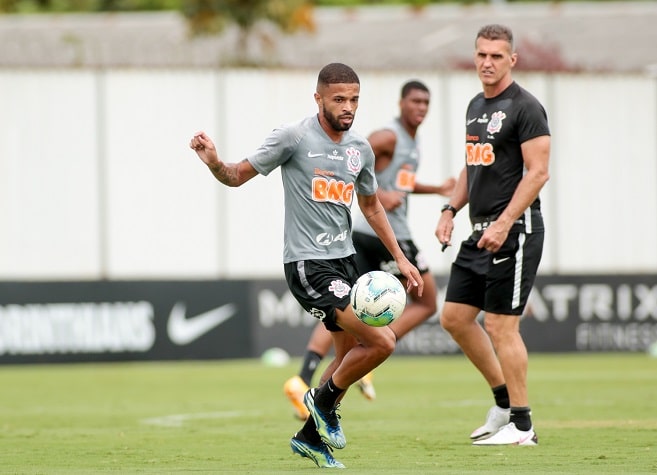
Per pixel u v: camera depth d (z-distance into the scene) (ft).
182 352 227.40
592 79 268.82
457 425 111.34
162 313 226.58
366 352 77.92
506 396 96.07
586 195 269.03
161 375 194.18
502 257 91.81
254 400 145.38
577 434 100.07
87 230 247.91
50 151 246.06
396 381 176.24
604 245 269.85
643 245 271.69
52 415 127.44
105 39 371.56
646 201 271.69
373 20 398.21
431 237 258.57
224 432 106.52
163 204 251.60
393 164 126.72
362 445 93.71
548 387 159.53
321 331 119.96
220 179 78.89
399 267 82.53
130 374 197.47
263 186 256.11
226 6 336.08
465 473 75.10
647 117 271.28
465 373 193.16
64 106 246.68
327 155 80.43
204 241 253.44
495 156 93.45
